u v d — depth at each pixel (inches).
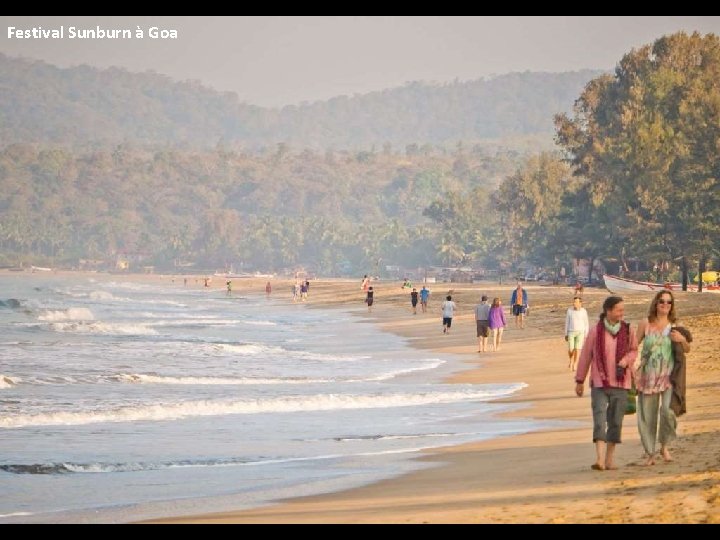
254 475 1593.3
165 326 6948.8
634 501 1161.4
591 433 1882.4
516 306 5487.2
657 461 1430.9
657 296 1428.4
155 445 1914.4
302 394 2780.5
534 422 2138.3
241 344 4852.4
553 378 3129.9
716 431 1704.0
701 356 3159.5
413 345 4886.8
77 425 2183.8
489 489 1343.5
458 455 1706.4
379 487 1434.5
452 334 5511.8
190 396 2726.4
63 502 1412.4
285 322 7741.1
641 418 1422.2
